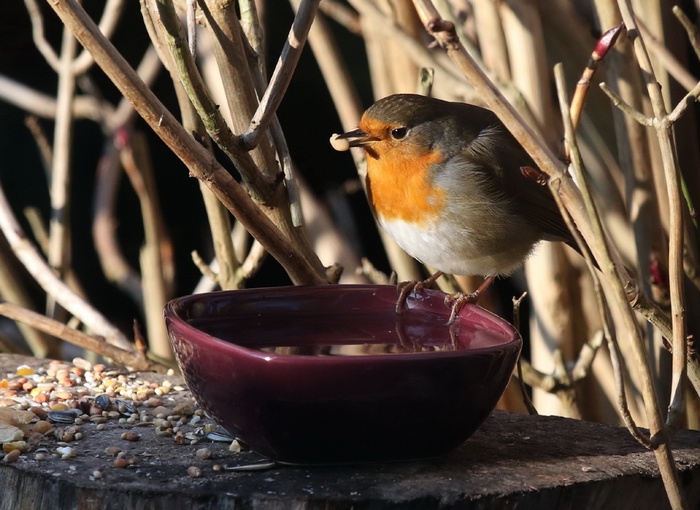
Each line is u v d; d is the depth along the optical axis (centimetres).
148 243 879
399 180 624
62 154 834
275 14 1246
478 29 709
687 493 468
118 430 494
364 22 773
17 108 1305
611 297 707
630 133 633
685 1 730
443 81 705
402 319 534
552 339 723
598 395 729
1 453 459
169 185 1321
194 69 480
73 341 662
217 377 423
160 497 415
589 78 410
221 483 424
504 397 736
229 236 675
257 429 425
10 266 912
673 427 426
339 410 415
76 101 1078
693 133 652
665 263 635
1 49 1303
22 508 439
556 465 454
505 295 1201
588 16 762
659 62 647
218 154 1243
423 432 429
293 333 522
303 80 1282
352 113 782
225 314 516
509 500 419
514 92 659
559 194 397
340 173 1289
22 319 661
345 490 416
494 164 621
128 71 473
